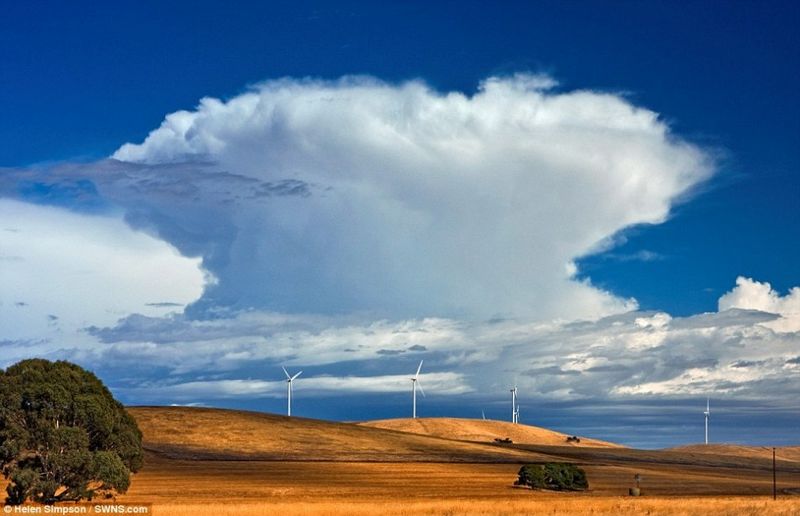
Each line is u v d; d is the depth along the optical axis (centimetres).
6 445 7650
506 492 11362
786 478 18900
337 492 10706
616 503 8331
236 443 17675
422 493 10781
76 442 7769
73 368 8338
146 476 12862
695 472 18750
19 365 8106
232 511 6794
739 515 7275
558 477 12375
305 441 18350
